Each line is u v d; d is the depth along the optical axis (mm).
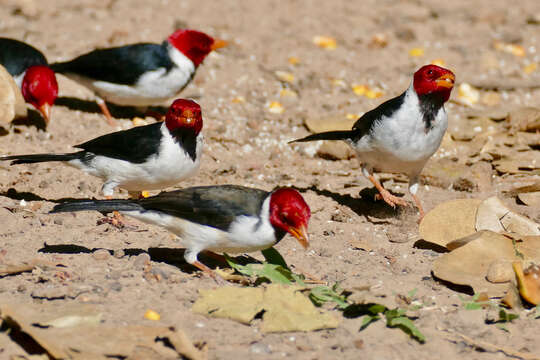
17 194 12258
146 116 16547
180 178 10969
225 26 22375
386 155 11758
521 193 13062
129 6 23516
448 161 14477
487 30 23438
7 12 22312
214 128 15992
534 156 14828
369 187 13656
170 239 11008
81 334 7977
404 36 22438
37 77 14664
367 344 8414
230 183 13570
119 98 15648
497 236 10500
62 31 21031
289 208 8844
